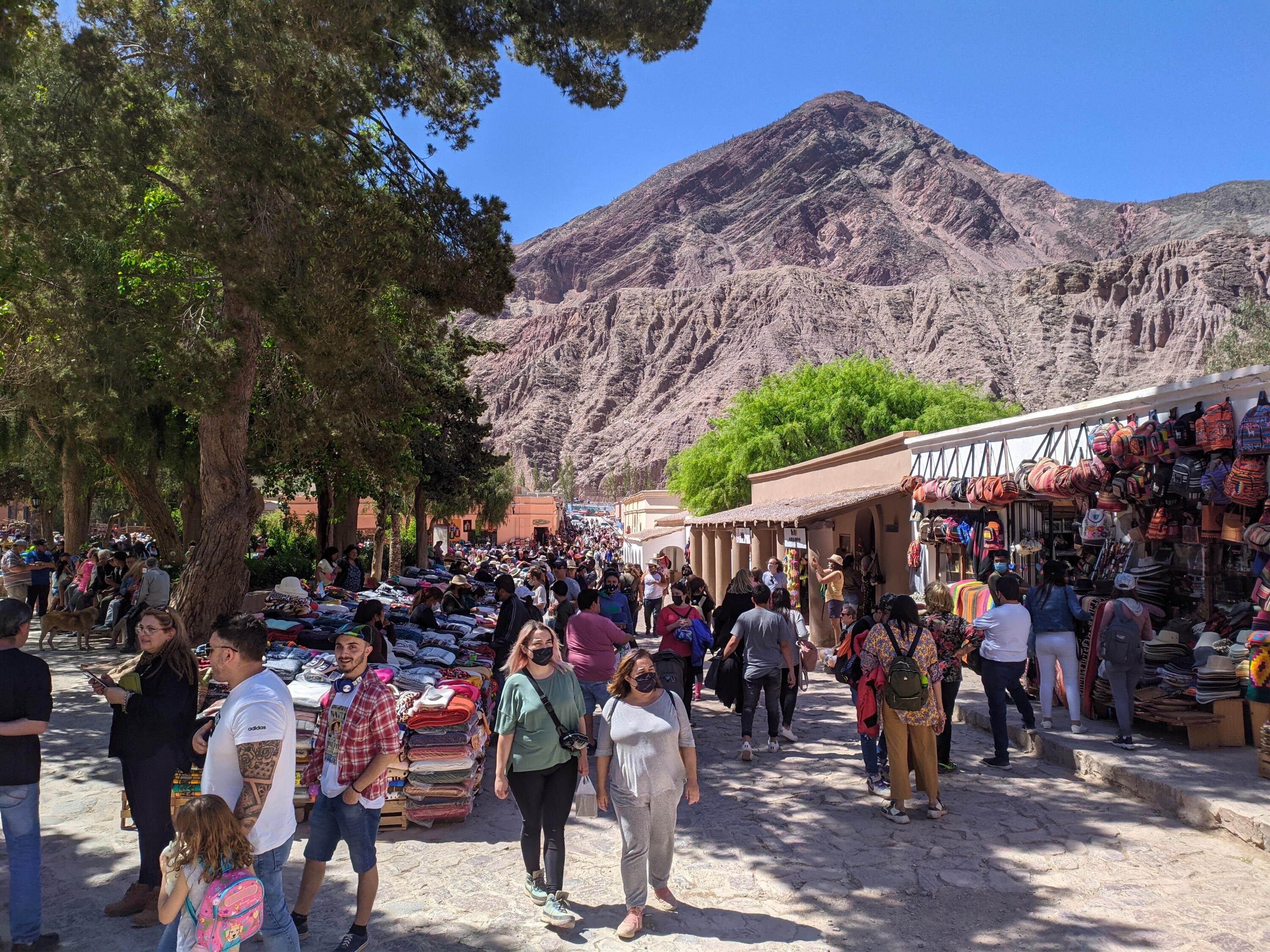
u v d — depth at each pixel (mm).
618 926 4625
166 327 10242
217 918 3137
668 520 46562
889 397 36125
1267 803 5934
